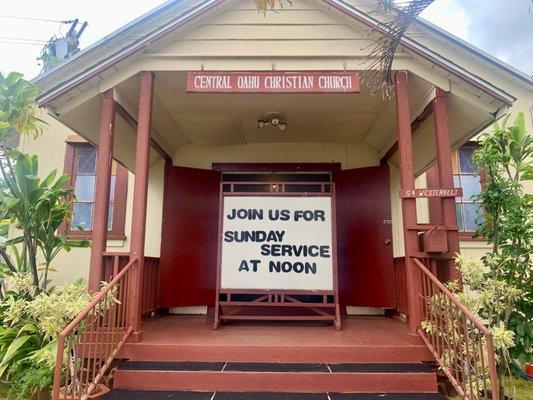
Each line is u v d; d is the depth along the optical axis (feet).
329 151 20.76
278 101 16.08
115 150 18.53
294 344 11.71
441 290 10.85
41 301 11.14
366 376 10.46
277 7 14.20
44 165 21.76
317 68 13.91
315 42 13.98
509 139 12.86
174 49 13.85
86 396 9.59
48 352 11.14
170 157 20.48
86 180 21.79
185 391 10.38
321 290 14.26
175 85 14.83
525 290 11.96
